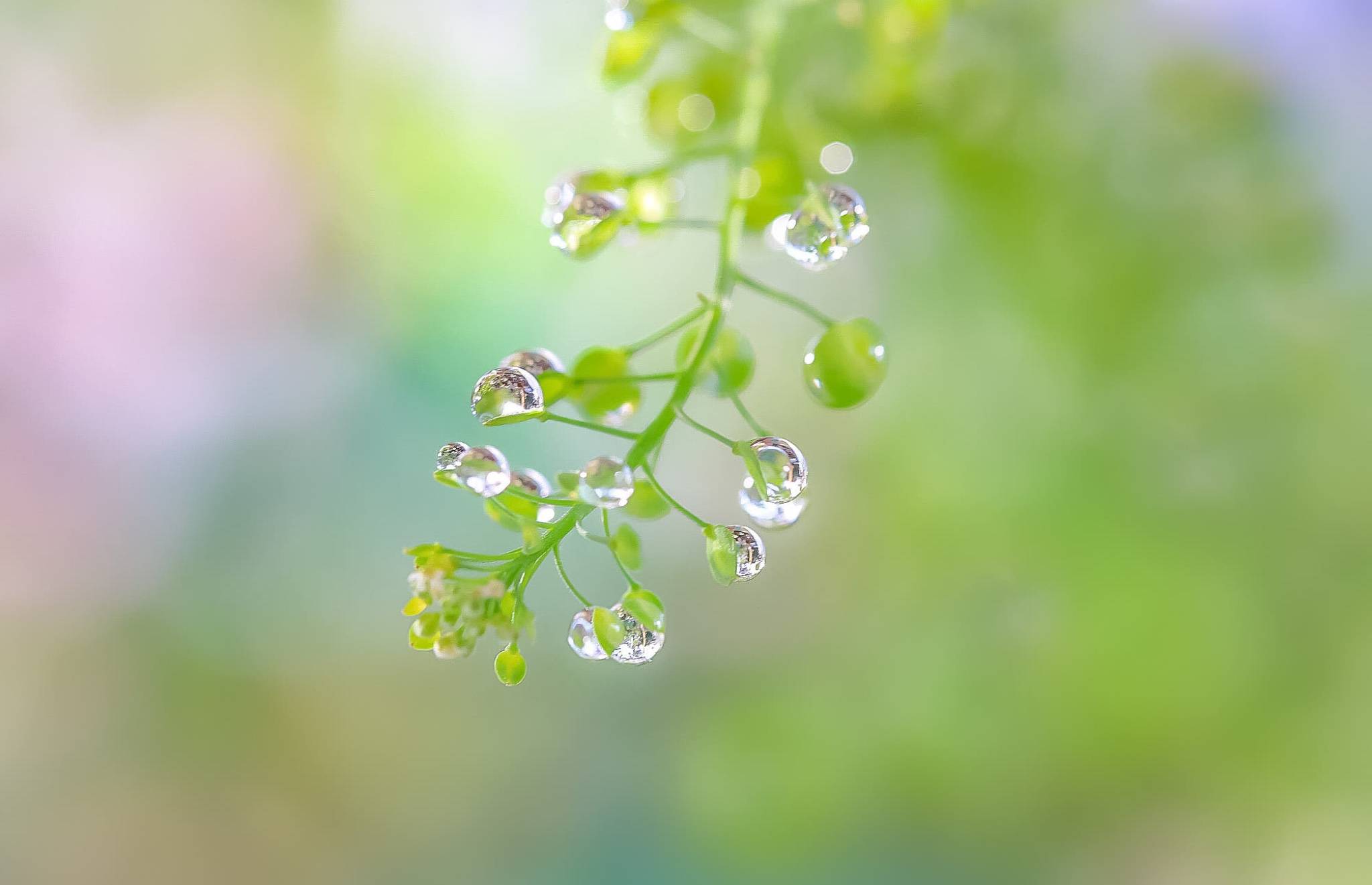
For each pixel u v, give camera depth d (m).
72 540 0.22
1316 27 0.19
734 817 0.21
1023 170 0.19
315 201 0.22
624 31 0.18
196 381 0.22
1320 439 0.19
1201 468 0.20
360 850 0.22
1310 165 0.19
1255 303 0.19
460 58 0.21
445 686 0.22
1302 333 0.19
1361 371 0.19
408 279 0.22
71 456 0.22
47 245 0.22
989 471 0.20
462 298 0.22
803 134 0.18
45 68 0.21
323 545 0.23
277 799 0.22
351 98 0.21
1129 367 0.20
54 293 0.22
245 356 0.22
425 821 0.22
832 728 0.20
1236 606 0.20
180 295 0.22
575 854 0.21
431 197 0.21
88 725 0.22
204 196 0.22
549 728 0.22
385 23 0.21
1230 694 0.20
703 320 0.16
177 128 0.22
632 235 0.17
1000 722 0.20
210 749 0.23
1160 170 0.19
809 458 0.21
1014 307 0.20
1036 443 0.20
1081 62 0.19
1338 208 0.19
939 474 0.20
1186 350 0.19
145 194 0.22
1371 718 0.20
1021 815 0.20
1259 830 0.20
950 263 0.20
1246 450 0.20
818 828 0.20
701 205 0.19
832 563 0.21
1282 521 0.20
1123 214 0.19
